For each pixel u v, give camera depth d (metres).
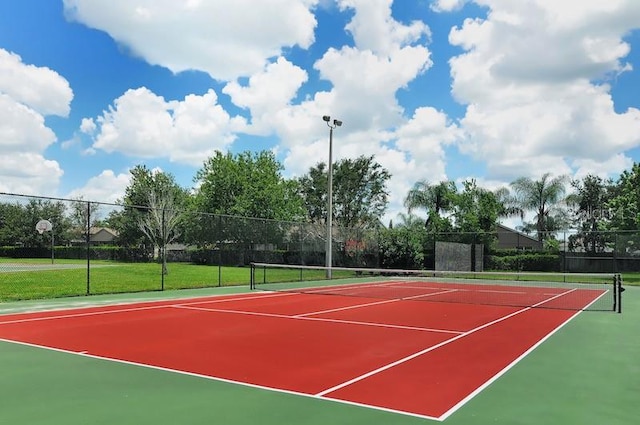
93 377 6.68
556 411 5.45
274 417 5.14
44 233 22.92
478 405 5.62
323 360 7.78
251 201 47.00
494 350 8.76
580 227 64.31
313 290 21.08
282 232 29.19
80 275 24.05
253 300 16.73
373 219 62.31
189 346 8.79
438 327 11.33
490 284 26.78
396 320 12.38
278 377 6.72
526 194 45.34
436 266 31.91
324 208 63.38
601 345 9.34
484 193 41.75
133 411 5.32
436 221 43.84
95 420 5.04
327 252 27.30
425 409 5.44
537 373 7.14
